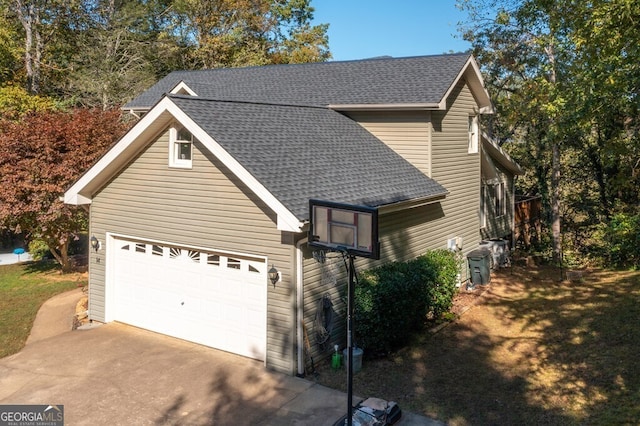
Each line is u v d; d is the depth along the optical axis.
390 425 8.27
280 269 10.24
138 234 12.59
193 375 10.25
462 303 14.80
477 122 18.05
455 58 16.62
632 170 17.86
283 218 9.43
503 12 20.44
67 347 11.77
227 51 37.34
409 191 12.81
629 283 15.56
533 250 23.02
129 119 23.73
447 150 15.95
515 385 9.62
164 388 9.73
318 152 12.52
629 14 12.23
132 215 12.66
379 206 11.13
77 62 33.28
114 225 13.06
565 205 25.05
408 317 11.45
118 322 13.42
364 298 10.38
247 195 10.58
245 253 10.73
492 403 8.98
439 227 15.49
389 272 11.48
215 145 10.34
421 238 14.41
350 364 7.84
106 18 34.50
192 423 8.52
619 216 16.88
